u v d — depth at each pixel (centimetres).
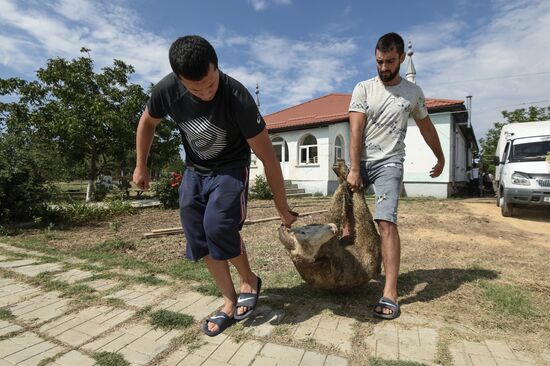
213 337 244
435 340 237
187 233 253
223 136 234
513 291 322
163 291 333
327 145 1697
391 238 283
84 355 224
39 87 1468
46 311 292
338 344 232
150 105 242
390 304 269
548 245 539
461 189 2006
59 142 1499
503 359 214
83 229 713
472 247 511
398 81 302
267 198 1579
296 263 276
